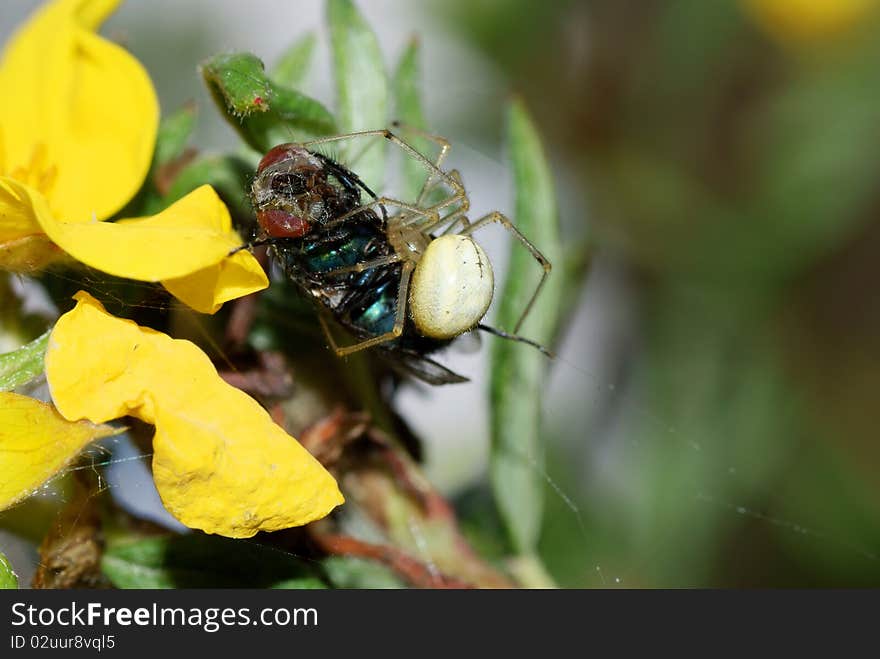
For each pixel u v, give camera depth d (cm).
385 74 11
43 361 10
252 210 10
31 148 11
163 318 10
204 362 10
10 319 10
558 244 11
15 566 10
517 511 11
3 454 10
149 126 10
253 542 10
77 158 10
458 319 10
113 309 10
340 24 11
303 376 11
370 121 11
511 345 11
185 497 10
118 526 10
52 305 10
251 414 10
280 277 11
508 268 11
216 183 11
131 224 10
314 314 11
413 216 11
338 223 10
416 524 11
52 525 10
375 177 11
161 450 10
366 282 11
